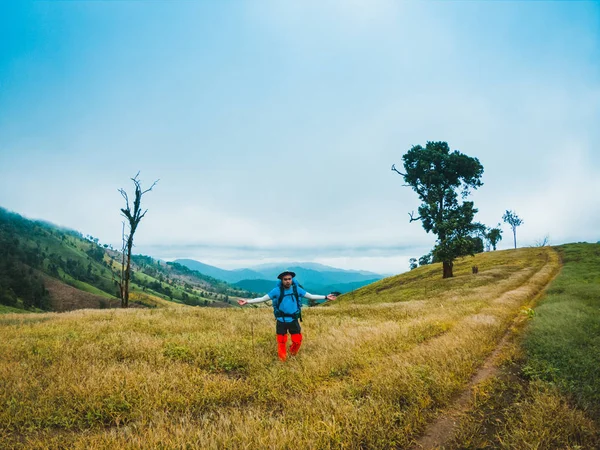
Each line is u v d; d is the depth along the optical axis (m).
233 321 12.92
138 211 27.39
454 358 6.62
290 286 7.78
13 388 5.48
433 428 4.30
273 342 8.95
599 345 7.46
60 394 5.35
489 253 74.81
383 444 3.81
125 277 26.72
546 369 5.93
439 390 5.16
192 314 15.85
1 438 4.17
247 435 3.89
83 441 3.99
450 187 44.53
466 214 41.88
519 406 4.58
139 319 13.62
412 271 70.19
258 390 5.59
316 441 3.77
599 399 4.71
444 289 33.94
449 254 40.78
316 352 7.56
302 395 5.31
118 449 3.78
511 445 3.66
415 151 44.22
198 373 6.43
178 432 3.99
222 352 7.79
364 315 15.23
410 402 4.82
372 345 8.15
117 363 6.88
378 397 4.94
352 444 3.76
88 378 5.89
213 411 4.97
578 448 3.47
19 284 183.75
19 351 7.83
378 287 62.53
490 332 9.30
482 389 5.35
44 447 3.92
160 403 5.05
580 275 31.31
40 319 14.75
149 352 7.75
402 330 9.65
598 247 59.38
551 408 4.33
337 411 4.44
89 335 9.88
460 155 42.66
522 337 8.98
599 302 15.23
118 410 4.93
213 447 3.66
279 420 4.39
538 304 17.48
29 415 4.66
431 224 43.59
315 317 14.38
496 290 24.16
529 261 53.22
